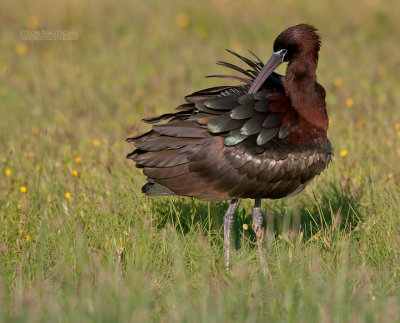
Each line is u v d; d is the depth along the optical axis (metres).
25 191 12.61
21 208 12.46
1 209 12.38
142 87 21.28
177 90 21.12
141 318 8.08
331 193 12.88
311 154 10.70
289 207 12.19
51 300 8.48
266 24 28.31
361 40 25.81
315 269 9.27
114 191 12.93
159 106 19.28
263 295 9.16
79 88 20.84
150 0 30.62
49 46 25.12
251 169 10.33
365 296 9.22
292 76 11.05
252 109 10.40
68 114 18.62
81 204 12.35
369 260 10.52
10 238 11.34
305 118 10.76
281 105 10.66
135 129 16.52
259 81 11.20
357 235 11.27
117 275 9.50
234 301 9.05
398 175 13.62
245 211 12.41
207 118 10.24
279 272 9.81
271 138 10.41
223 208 12.48
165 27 27.77
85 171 14.08
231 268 10.40
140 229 11.27
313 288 8.90
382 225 11.43
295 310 8.68
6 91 20.50
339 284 8.89
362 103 18.92
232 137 10.20
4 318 8.24
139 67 23.25
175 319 8.28
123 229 11.38
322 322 8.23
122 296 8.52
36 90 20.59
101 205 12.12
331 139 15.20
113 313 8.30
